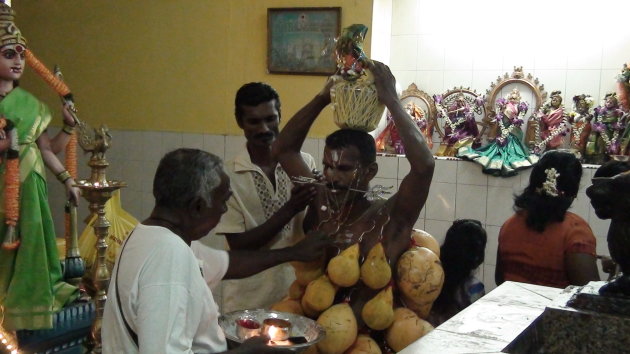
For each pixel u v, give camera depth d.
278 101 2.41
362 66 1.82
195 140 4.55
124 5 4.77
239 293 2.32
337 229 1.84
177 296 1.37
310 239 1.81
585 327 1.26
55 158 3.14
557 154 2.25
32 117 2.97
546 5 3.78
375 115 1.81
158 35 4.65
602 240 3.46
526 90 3.83
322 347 1.65
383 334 1.76
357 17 3.92
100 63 4.91
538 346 1.32
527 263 2.26
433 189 3.86
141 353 1.33
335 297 1.76
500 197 3.69
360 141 1.79
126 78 4.80
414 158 1.71
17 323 2.91
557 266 2.20
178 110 4.62
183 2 4.52
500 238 2.39
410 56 4.12
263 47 4.25
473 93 3.93
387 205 1.81
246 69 4.32
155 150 4.73
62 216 5.17
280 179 2.40
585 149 3.60
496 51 3.91
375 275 1.67
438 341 1.31
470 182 3.76
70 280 3.10
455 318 1.47
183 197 1.46
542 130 3.71
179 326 1.37
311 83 4.09
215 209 1.51
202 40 4.48
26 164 2.95
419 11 4.09
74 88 5.02
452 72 4.02
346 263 1.67
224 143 4.45
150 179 4.77
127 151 4.84
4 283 2.95
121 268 1.43
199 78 4.51
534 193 2.27
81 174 4.96
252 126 2.34
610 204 1.28
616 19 3.63
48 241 3.02
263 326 1.61
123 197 4.89
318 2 4.03
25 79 5.18
